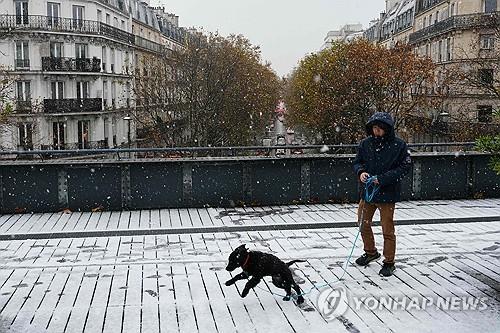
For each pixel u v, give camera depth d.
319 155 11.29
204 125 35.44
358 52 33.84
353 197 11.51
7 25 37.84
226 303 5.99
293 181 11.32
